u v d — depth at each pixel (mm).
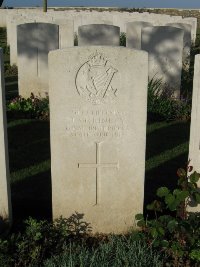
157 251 1636
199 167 1833
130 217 1882
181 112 3295
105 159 1798
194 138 1802
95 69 1684
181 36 3400
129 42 4965
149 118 3244
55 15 6641
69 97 1712
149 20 6234
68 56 1663
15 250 1631
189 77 4320
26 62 3613
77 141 1770
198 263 1585
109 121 1748
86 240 1839
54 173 1808
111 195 1852
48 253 1663
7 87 4145
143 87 1701
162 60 3480
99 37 3826
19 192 2195
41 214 2004
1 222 1850
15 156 2604
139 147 1777
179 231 1642
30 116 3277
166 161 2561
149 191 2207
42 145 2773
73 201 1855
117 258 1570
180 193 1687
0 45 6273
